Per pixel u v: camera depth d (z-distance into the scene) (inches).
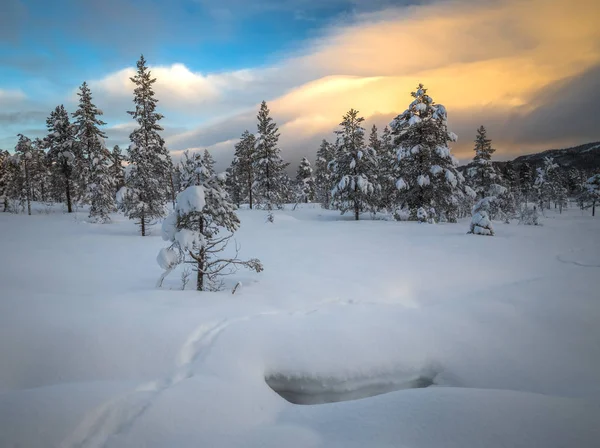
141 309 263.1
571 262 466.0
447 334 253.4
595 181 2031.3
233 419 153.9
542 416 138.7
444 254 540.4
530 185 2896.2
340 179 1323.8
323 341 238.5
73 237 802.8
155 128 940.6
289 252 585.9
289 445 133.4
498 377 202.7
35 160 1460.4
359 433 140.3
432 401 157.9
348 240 716.0
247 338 231.5
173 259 323.6
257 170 1546.5
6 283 351.3
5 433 129.7
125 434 137.3
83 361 189.3
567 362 213.5
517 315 283.9
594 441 121.5
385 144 1563.7
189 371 190.9
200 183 328.5
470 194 1055.6
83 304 271.3
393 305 314.5
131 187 894.4
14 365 181.3
